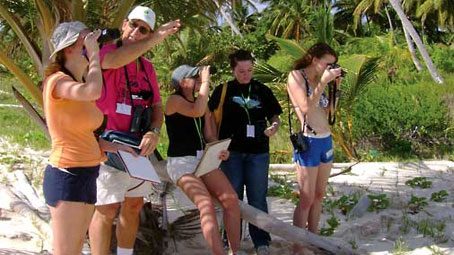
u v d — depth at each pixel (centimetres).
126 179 475
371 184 906
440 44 4222
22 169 942
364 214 714
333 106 563
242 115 548
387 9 4147
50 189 394
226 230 520
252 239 574
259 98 556
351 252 535
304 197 551
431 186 889
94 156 400
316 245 529
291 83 539
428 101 1361
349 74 1151
